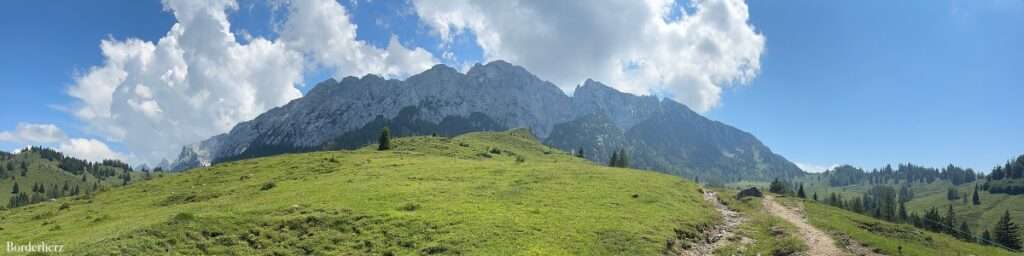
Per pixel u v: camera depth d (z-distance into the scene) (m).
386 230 44.50
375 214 48.62
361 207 51.62
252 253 40.31
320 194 60.28
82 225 58.06
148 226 42.03
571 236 43.22
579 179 73.38
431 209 51.38
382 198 56.50
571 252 39.62
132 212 66.38
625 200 59.56
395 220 46.62
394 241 42.44
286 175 86.38
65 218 65.94
